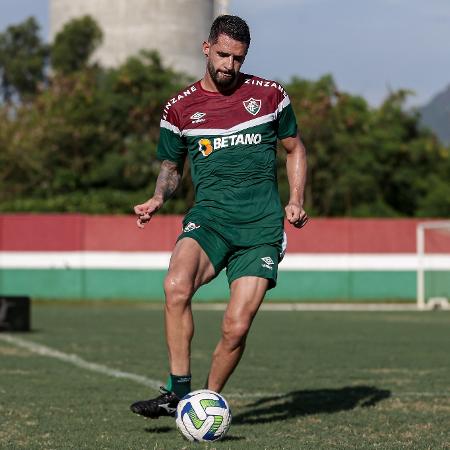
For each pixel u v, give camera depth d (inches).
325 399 1134.4
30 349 1803.6
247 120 862.5
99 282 4062.5
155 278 4067.4
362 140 5885.8
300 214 851.4
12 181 5684.1
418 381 1325.0
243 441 831.1
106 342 1982.0
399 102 6387.8
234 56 840.3
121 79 5713.6
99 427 919.7
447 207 5944.9
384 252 4143.7
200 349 1841.8
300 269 4133.9
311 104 5728.3
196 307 3730.3
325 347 1903.3
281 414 1012.5
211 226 849.5
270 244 855.1
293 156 906.1
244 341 844.0
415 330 2439.7
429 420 973.8
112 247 4062.5
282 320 2881.4
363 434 885.2
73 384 1266.0
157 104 5629.9
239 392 1197.1
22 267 4040.4
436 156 6348.4
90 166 5639.8
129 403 1090.7
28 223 4045.3
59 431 895.7
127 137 5777.6
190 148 875.4
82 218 4062.5
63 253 4052.7
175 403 834.2
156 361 1589.6
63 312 3201.3
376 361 1615.4
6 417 983.0
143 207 857.5
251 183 860.0
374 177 5846.5
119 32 7716.5
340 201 5728.3
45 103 5905.5
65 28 7145.7
